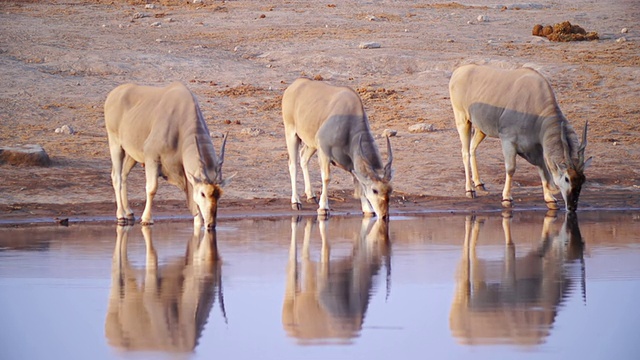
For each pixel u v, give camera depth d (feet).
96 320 87.15
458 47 328.70
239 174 195.52
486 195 183.42
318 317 88.43
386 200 149.48
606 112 254.27
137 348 79.25
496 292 98.07
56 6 400.47
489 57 311.27
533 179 196.13
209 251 124.16
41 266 112.68
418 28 365.61
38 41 318.04
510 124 170.81
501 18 394.73
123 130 149.38
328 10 406.62
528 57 313.32
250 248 126.93
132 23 365.81
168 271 109.91
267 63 305.32
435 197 181.88
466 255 120.88
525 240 133.90
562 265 113.19
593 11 414.00
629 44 333.62
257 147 218.18
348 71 296.30
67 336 81.71
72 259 117.80
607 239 134.62
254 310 91.30
